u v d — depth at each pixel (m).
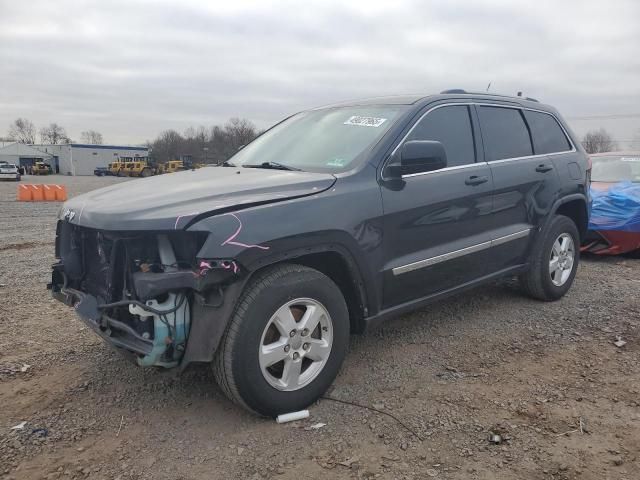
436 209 4.05
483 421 3.24
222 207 3.01
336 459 2.87
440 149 3.75
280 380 3.21
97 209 3.20
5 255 8.36
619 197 7.53
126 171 71.25
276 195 3.25
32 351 4.29
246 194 3.22
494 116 4.91
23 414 3.33
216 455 2.90
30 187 22.23
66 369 3.96
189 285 2.85
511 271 5.00
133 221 2.93
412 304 4.02
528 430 3.15
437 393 3.59
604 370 3.96
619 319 5.02
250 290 3.07
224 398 3.53
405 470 2.78
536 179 5.07
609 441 3.04
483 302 5.51
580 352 4.28
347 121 4.33
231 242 2.90
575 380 3.79
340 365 3.48
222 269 2.87
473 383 3.74
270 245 3.03
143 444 3.01
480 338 4.56
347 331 3.50
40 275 6.84
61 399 3.52
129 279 3.02
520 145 5.10
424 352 4.27
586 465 2.82
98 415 3.32
